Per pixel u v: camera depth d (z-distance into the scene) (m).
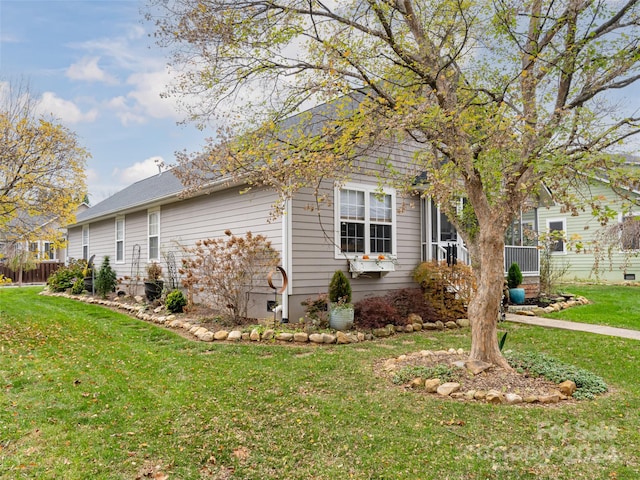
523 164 4.84
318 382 5.29
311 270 8.98
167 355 6.60
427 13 5.92
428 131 5.23
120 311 11.52
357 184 9.80
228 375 5.54
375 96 5.61
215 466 3.32
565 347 7.31
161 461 3.37
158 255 13.36
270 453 3.51
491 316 5.52
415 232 11.09
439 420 4.13
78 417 4.14
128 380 5.27
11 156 8.86
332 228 9.37
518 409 4.41
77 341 7.54
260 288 9.23
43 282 23.83
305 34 5.58
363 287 9.91
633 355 6.75
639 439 3.74
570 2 5.08
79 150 9.80
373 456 3.45
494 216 5.39
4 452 3.46
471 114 5.27
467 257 11.65
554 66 5.12
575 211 4.59
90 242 18.97
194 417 4.17
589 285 16.50
